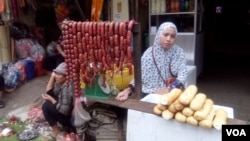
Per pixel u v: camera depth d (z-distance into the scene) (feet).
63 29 6.81
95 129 8.45
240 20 44.80
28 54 17.94
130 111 6.44
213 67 23.44
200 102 5.56
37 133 11.38
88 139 8.99
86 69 6.82
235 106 14.32
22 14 19.30
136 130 6.39
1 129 12.11
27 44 17.89
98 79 7.18
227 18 44.86
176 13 16.96
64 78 10.00
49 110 10.35
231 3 45.14
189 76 13.51
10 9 17.43
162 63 8.04
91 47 6.45
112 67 6.43
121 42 6.03
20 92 15.90
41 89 16.03
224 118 5.57
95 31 6.26
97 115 8.28
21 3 18.31
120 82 7.32
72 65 6.97
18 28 17.87
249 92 16.40
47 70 18.61
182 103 5.51
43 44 19.49
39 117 12.59
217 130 5.38
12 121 12.71
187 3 16.69
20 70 16.46
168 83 8.07
